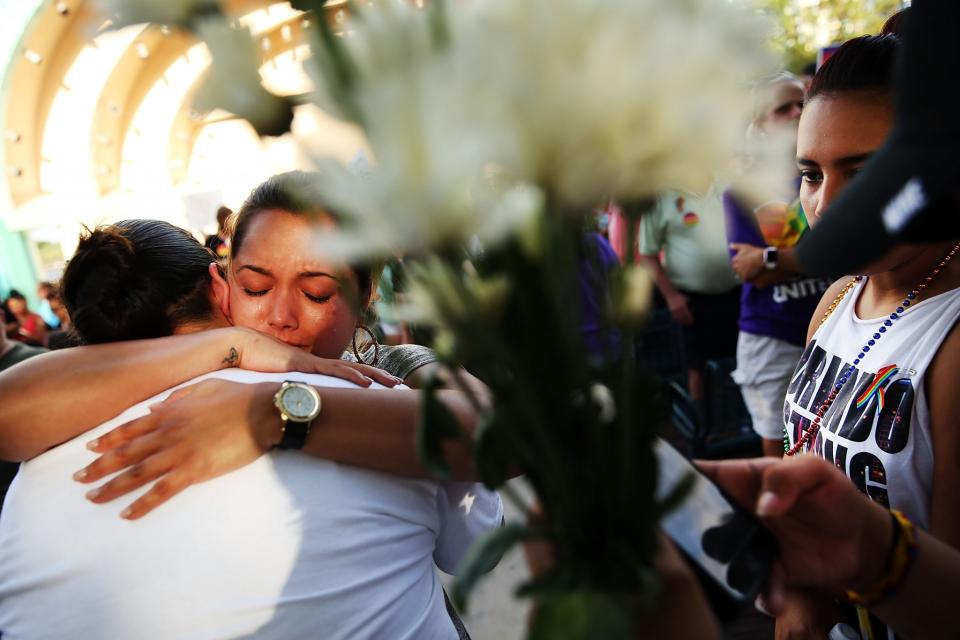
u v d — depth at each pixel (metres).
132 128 14.12
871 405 1.05
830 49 2.03
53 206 14.05
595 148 0.32
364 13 0.34
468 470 0.97
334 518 0.99
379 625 1.01
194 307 1.23
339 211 0.35
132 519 0.94
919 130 0.46
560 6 0.31
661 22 0.32
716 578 0.59
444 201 0.33
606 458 0.46
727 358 3.41
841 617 1.05
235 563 0.94
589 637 0.41
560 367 0.41
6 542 1.01
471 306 0.38
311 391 1.00
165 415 0.98
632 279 0.40
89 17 0.36
